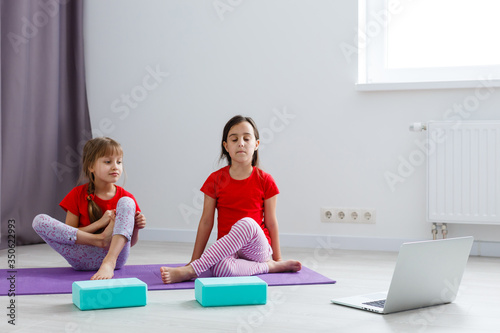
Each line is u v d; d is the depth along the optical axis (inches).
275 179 115.4
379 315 61.2
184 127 121.4
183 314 61.2
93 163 84.0
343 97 111.4
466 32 110.1
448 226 105.7
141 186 124.3
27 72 112.5
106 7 125.9
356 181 111.0
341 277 82.3
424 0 111.8
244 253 81.2
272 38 115.3
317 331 55.2
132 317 60.0
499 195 99.7
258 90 116.3
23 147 113.0
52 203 119.6
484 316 61.2
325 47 112.3
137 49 124.0
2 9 107.0
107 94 126.3
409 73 112.0
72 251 82.6
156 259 98.3
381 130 109.4
